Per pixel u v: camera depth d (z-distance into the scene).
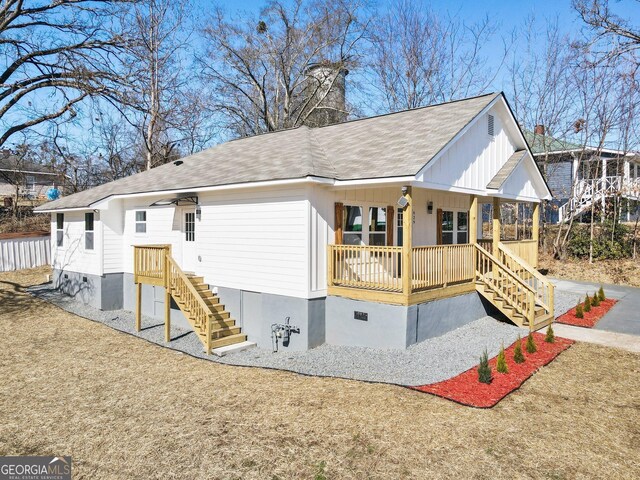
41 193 41.41
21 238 22.41
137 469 5.23
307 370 8.83
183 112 28.80
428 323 10.26
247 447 5.64
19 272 21.53
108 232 15.57
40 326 12.96
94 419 6.59
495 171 13.48
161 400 7.29
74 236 17.09
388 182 9.41
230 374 8.68
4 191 41.25
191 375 8.64
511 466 5.10
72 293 17.17
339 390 7.52
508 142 14.36
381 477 4.93
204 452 5.56
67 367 9.18
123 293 15.98
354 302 10.25
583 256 22.16
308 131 15.45
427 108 13.64
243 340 11.51
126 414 6.75
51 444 5.86
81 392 7.71
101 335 12.05
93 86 18.48
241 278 11.80
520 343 9.08
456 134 10.59
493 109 13.29
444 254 10.92
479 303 12.34
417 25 31.58
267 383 8.05
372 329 9.97
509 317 11.38
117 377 8.52
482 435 5.80
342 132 14.19
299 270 10.37
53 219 18.64
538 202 16.06
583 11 20.12
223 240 12.30
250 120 35.12
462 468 5.07
